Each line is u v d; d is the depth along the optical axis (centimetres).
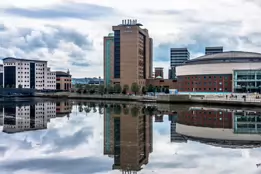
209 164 3541
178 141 4978
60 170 3372
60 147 4541
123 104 15462
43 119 8512
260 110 10825
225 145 4675
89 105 14862
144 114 9625
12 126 6988
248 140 5138
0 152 4238
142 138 5244
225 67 16888
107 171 3322
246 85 16262
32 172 3306
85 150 4334
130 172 3262
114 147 4512
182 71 18788
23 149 4428
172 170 3316
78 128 6544
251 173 3175
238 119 8212
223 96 15238
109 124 7175
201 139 5200
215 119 8225
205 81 17450
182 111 10662
